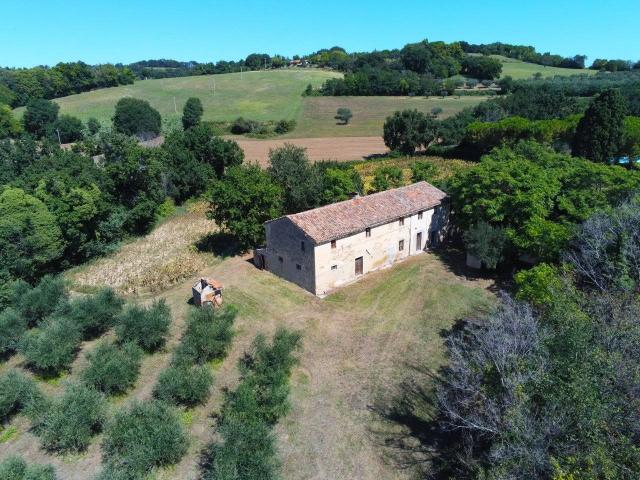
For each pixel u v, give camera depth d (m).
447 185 48.97
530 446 15.16
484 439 19.77
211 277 39.19
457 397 21.31
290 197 49.03
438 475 19.55
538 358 17.72
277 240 37.56
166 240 51.66
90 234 49.03
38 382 27.28
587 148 58.22
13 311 32.31
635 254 25.62
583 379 15.49
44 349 27.11
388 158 89.31
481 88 152.75
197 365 27.08
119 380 24.98
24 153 68.81
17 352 30.86
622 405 15.31
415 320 31.70
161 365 28.08
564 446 14.75
